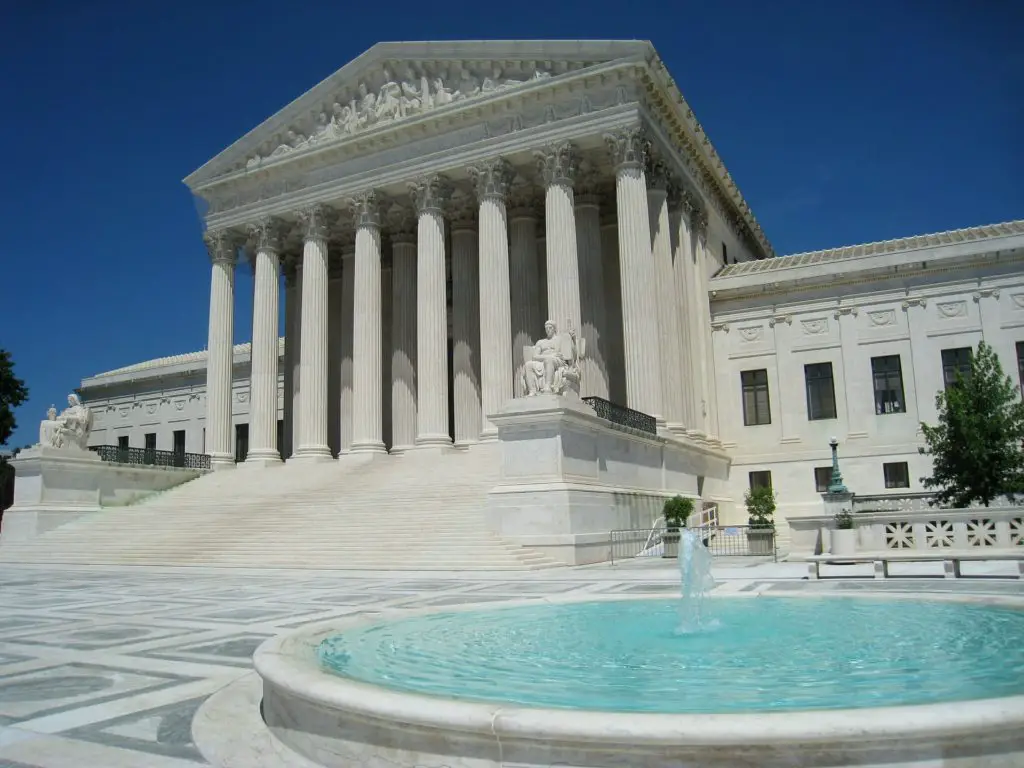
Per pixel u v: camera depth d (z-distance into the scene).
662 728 5.01
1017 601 11.17
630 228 38.72
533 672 7.88
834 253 50.00
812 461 44.97
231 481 43.84
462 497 32.59
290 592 20.75
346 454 47.03
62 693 9.45
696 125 45.62
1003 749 5.08
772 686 7.02
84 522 40.09
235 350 72.81
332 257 55.28
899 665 7.82
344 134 46.91
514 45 42.03
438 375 42.22
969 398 32.00
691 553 12.32
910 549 21.44
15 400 59.69
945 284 43.84
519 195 47.19
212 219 50.97
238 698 8.54
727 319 48.03
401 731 5.77
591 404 32.47
